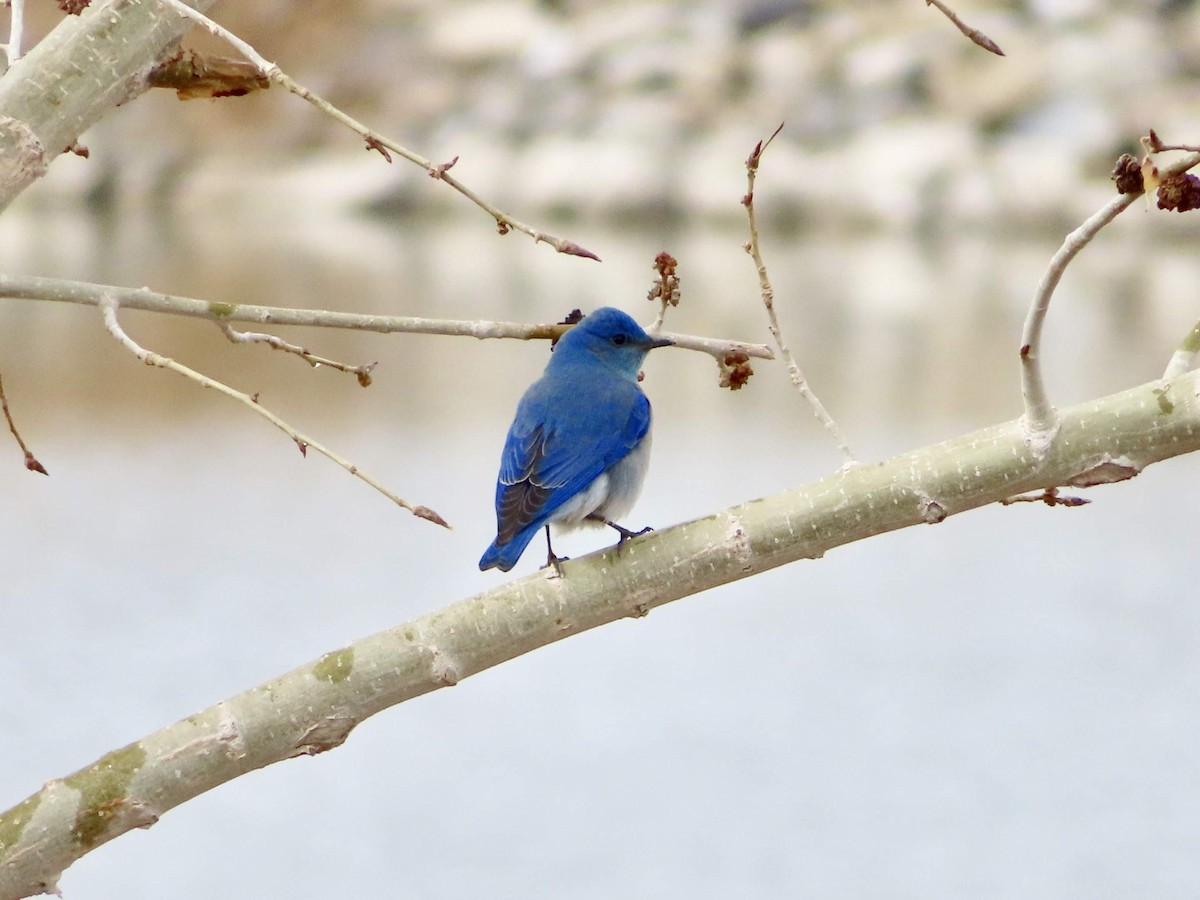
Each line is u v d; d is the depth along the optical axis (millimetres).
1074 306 31281
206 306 5363
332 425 22391
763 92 44250
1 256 37094
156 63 5910
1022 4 43969
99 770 4820
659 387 25297
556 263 38438
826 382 24156
